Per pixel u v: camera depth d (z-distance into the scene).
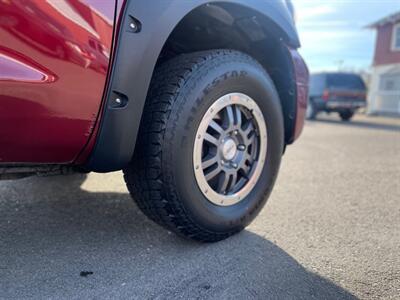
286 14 2.03
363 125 10.69
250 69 1.83
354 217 2.37
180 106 1.56
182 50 2.04
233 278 1.57
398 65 17.67
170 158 1.56
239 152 1.91
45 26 1.17
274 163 2.11
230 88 1.75
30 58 1.16
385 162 4.37
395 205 2.65
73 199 2.53
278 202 2.66
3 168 1.29
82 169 1.51
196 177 1.67
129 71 1.36
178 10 1.48
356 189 3.07
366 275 1.64
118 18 1.32
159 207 1.63
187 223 1.68
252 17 1.87
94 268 1.62
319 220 2.30
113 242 1.88
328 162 4.31
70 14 1.21
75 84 1.25
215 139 1.76
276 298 1.44
